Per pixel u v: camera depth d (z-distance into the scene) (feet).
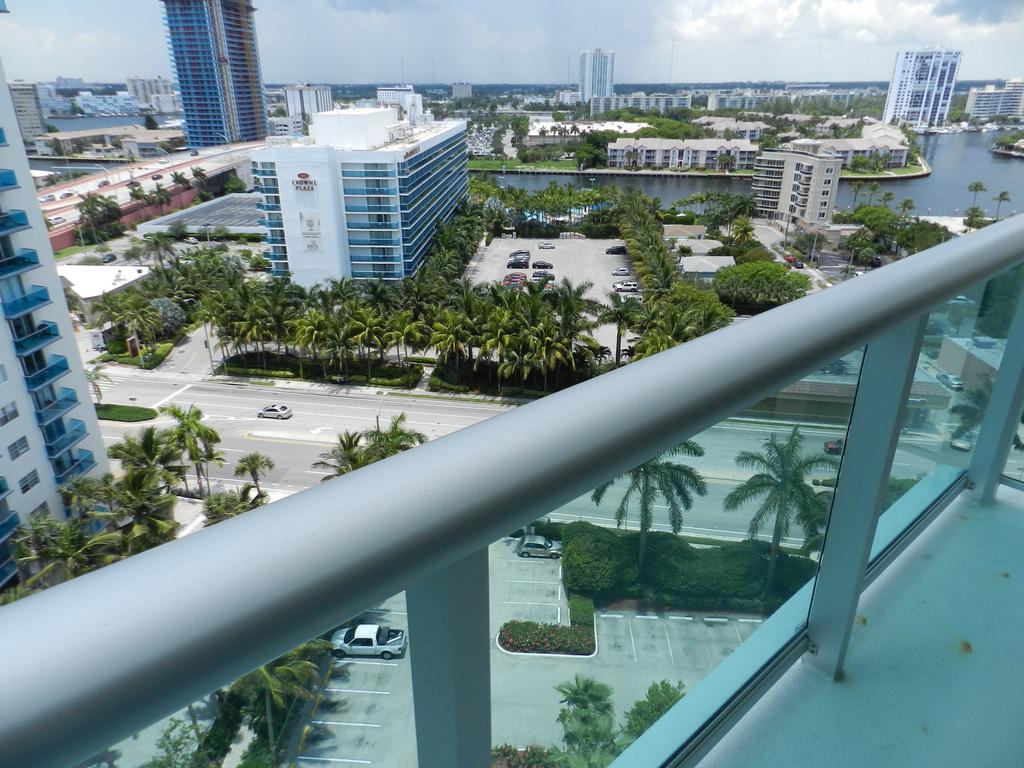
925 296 13.58
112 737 4.96
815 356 11.11
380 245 469.57
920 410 22.18
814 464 16.47
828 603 18.63
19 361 187.01
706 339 10.30
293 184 451.12
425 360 387.14
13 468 185.57
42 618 4.82
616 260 634.02
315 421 324.19
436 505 6.59
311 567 5.75
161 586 5.21
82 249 643.04
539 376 339.77
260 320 369.50
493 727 12.07
